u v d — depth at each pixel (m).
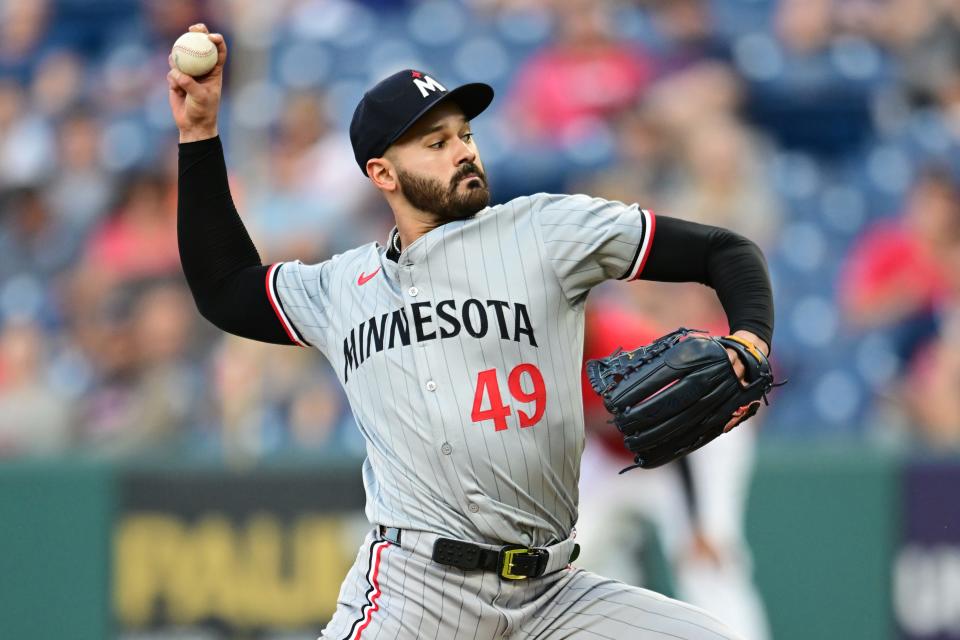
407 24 35.88
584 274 11.07
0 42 38.03
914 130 31.31
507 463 10.93
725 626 11.19
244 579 21.16
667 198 28.80
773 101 32.25
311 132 30.86
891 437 24.41
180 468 21.55
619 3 34.00
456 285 11.08
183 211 12.41
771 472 19.98
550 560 11.29
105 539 21.81
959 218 28.56
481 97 11.44
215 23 35.22
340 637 11.39
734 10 34.19
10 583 22.08
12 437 26.81
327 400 25.28
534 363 10.98
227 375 24.25
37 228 33.16
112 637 21.61
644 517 19.62
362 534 20.73
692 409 10.52
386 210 29.17
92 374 28.05
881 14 33.28
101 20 37.50
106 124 34.75
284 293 12.18
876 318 27.03
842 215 29.39
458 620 11.11
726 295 10.76
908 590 19.64
